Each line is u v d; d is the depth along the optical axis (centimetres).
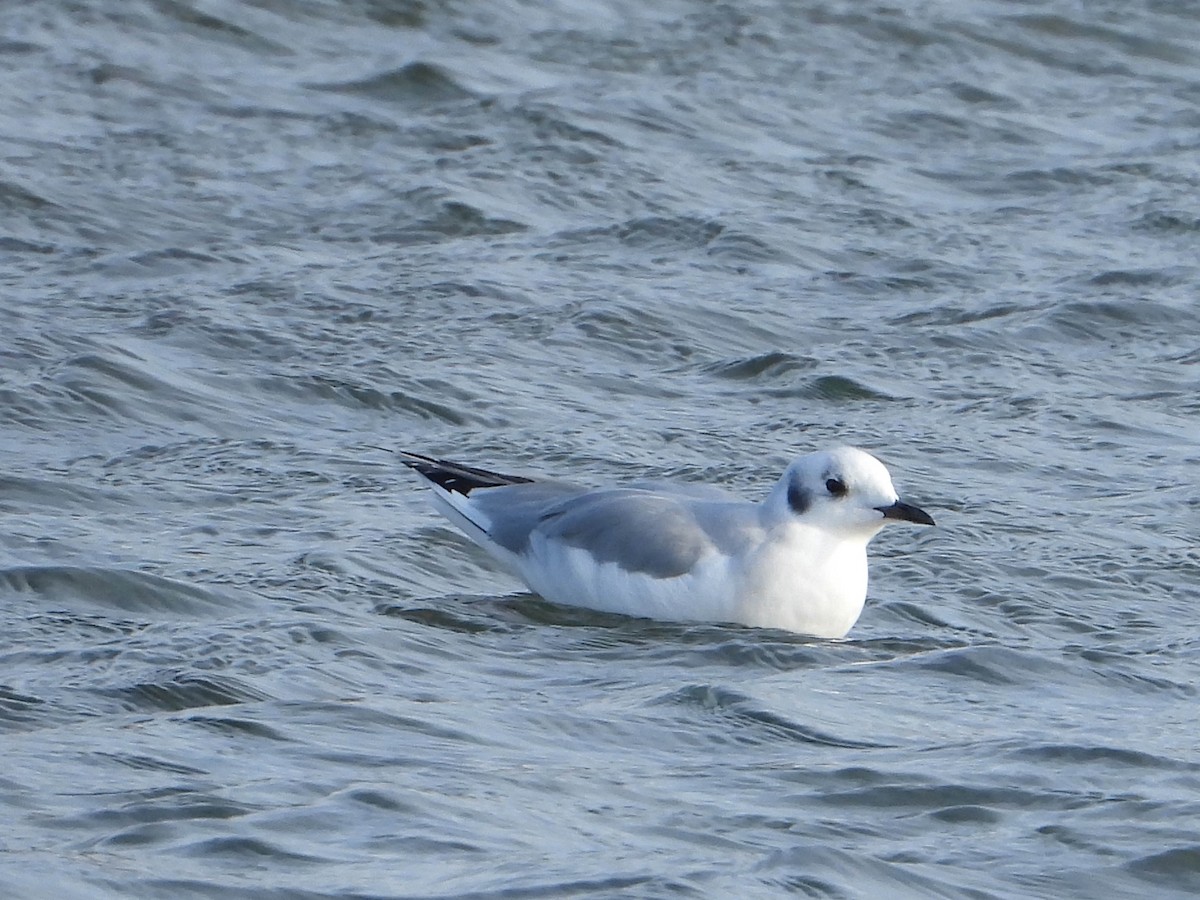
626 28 2734
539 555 1340
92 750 946
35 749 945
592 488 1382
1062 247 2184
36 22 2588
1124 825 899
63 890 774
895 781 950
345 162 2309
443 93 2503
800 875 823
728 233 2164
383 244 2116
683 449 1628
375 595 1295
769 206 2259
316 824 858
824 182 2345
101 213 2122
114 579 1241
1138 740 1026
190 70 2517
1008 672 1168
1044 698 1121
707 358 1869
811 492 1295
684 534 1305
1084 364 1878
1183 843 877
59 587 1237
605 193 2266
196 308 1884
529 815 884
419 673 1137
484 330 1889
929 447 1644
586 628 1278
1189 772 976
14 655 1116
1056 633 1283
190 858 814
